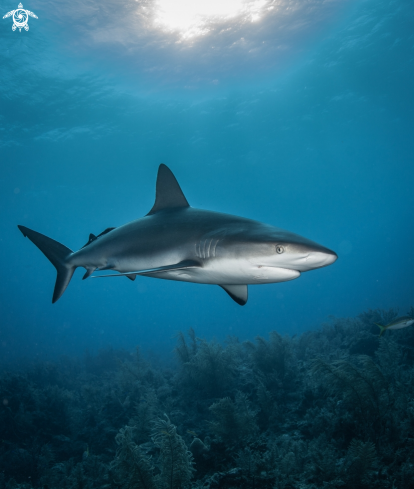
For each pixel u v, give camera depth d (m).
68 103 32.09
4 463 6.57
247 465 4.18
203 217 3.62
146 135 40.41
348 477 3.82
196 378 8.59
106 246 4.20
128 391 9.77
